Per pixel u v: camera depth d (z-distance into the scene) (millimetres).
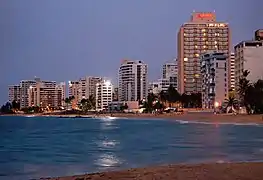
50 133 90812
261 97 151500
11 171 29172
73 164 33250
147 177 19359
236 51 196000
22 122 178375
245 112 171375
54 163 34281
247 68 182875
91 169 29688
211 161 33406
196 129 95062
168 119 181375
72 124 148625
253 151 42406
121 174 20516
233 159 34781
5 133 92375
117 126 122875
